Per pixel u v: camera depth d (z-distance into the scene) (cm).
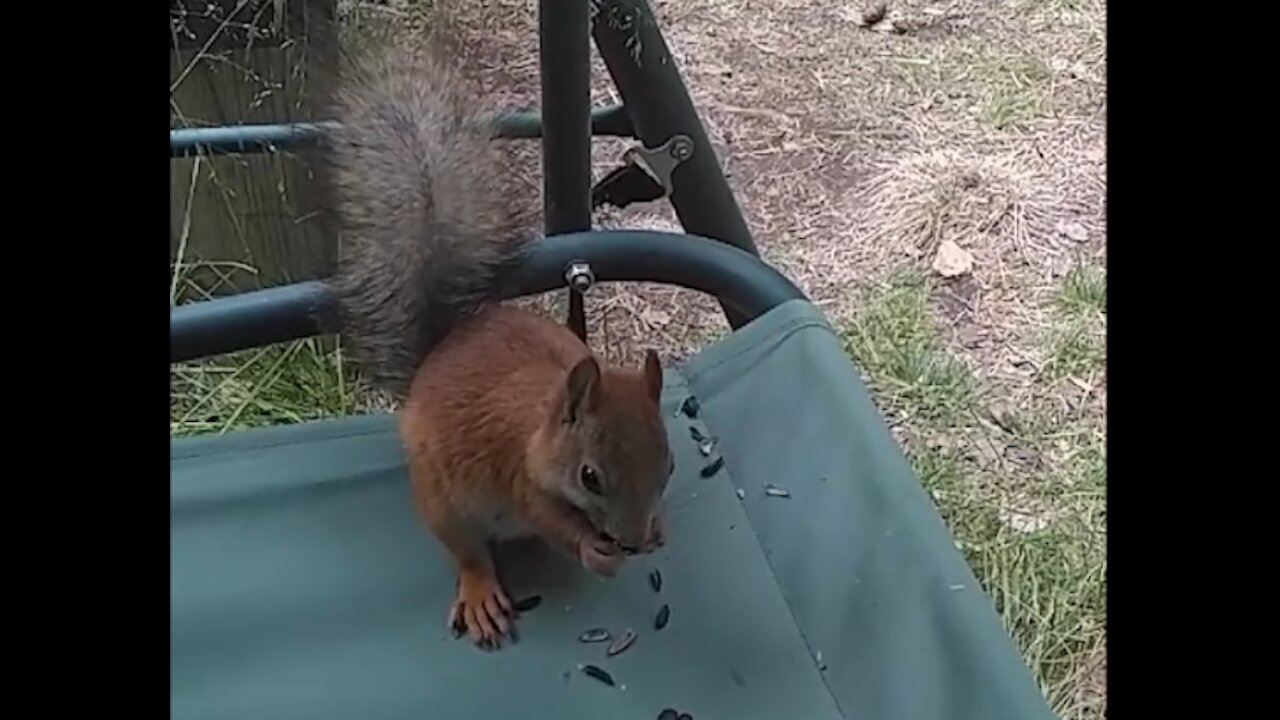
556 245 71
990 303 120
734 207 87
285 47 99
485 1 129
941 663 58
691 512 67
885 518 64
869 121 140
